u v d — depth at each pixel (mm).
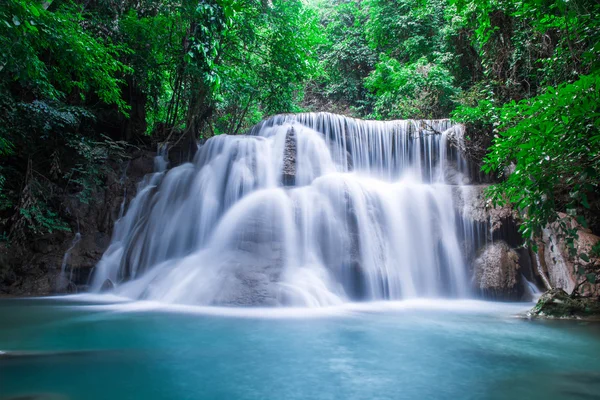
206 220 10938
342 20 27844
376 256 9305
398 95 17938
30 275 10641
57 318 6281
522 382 3438
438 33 18438
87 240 11680
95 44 10062
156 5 14930
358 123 13562
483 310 7613
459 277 9727
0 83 10391
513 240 9789
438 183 12484
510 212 9867
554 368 3842
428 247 10023
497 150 5766
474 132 12289
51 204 12086
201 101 15703
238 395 3094
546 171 5035
